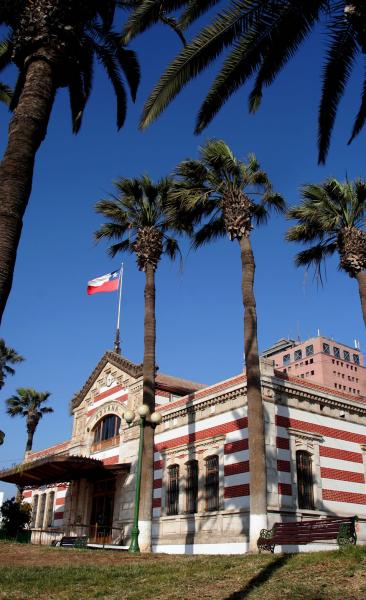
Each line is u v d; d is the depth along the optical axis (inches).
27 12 408.5
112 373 1387.8
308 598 331.3
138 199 1029.8
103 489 1301.7
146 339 918.4
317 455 935.0
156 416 805.2
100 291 1448.1
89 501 1337.4
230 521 873.5
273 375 944.9
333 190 923.4
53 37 398.6
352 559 422.9
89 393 1472.7
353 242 881.5
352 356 5329.7
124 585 419.5
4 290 318.0
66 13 408.8
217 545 878.4
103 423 1387.8
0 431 1873.8
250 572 426.6
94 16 535.8
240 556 545.6
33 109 371.9
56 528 1414.9
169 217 991.0
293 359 5324.8
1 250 324.5
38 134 370.6
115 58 602.9
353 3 449.7
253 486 692.7
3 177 345.7
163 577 437.7
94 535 1233.4
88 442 1398.9
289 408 939.3
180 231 1011.9
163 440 1104.8
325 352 5108.3
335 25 480.4
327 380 4975.4
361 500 964.6
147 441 836.0
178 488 1027.9
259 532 664.4
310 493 904.3
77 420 1496.1
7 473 1309.1
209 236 997.8
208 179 902.4
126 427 1261.1
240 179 898.1
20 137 359.6
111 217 1039.6
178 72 508.7
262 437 719.1
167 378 1385.3
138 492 747.4
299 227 960.9
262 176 896.3
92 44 570.6
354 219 913.5
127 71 613.6
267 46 505.4
